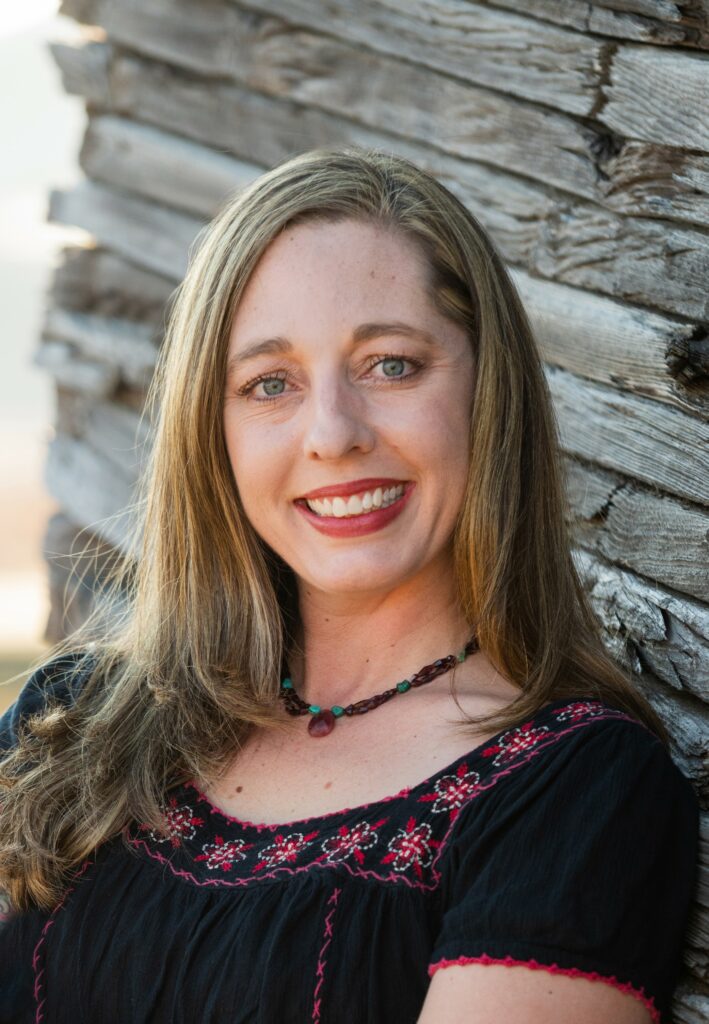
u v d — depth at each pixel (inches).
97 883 80.0
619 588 91.9
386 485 76.4
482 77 106.4
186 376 80.3
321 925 70.6
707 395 87.0
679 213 89.0
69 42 165.5
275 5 132.7
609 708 75.4
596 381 95.0
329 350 75.3
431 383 76.2
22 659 335.3
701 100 86.4
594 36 95.3
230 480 82.1
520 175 104.0
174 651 86.7
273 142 139.1
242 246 77.0
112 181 164.1
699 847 78.7
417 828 71.8
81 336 172.4
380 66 120.0
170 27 148.4
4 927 83.7
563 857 67.9
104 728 85.2
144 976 75.0
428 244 76.8
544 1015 65.1
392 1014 69.4
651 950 68.7
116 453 171.8
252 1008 70.6
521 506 80.7
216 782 81.0
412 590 81.1
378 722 79.9
